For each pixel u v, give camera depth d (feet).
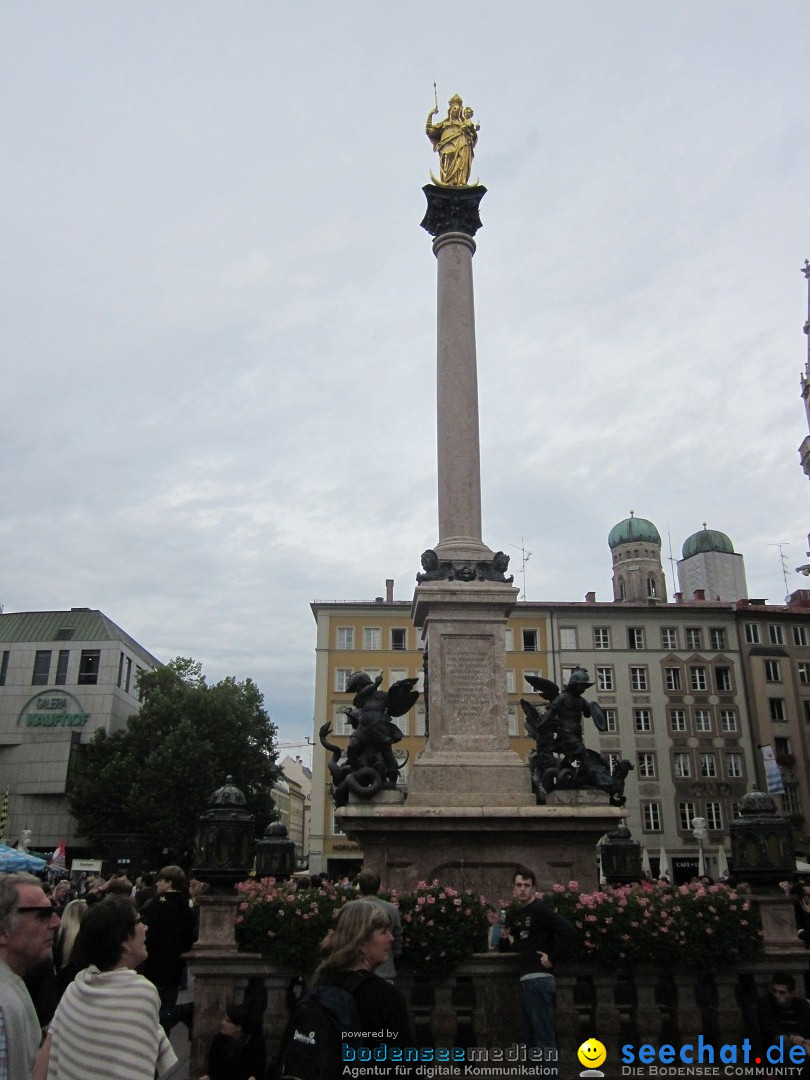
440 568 51.83
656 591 321.11
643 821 191.11
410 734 202.90
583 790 46.11
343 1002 13.94
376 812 43.80
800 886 36.45
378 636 208.03
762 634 207.21
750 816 35.27
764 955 32.19
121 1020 14.07
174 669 196.44
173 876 31.45
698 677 202.18
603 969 32.01
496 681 49.42
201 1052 31.04
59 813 207.31
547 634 203.92
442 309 59.21
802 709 202.59
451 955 31.50
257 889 34.42
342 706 203.10
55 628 225.35
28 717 214.69
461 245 60.70
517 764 47.26
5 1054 12.05
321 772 198.49
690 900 32.86
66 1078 13.75
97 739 185.88
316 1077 13.34
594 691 200.13
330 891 33.88
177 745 172.96
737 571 308.40
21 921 13.15
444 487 55.16
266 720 194.29
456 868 44.14
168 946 30.55
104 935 14.92
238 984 31.76
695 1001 32.14
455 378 57.06
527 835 44.60
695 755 196.03
